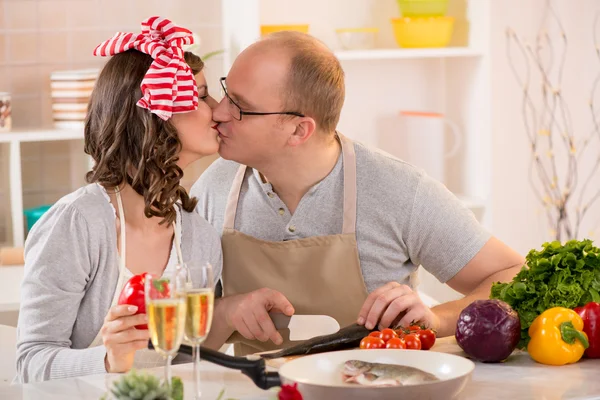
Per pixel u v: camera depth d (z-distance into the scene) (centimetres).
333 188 243
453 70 416
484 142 395
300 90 226
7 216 398
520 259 250
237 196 246
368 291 247
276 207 243
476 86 397
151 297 142
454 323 222
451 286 256
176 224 225
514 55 423
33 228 213
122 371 185
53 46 400
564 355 175
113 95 215
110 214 213
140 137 214
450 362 163
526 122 429
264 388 154
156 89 207
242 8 374
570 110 430
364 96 419
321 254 238
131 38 215
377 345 180
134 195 218
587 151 432
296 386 138
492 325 174
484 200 396
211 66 416
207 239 231
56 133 371
